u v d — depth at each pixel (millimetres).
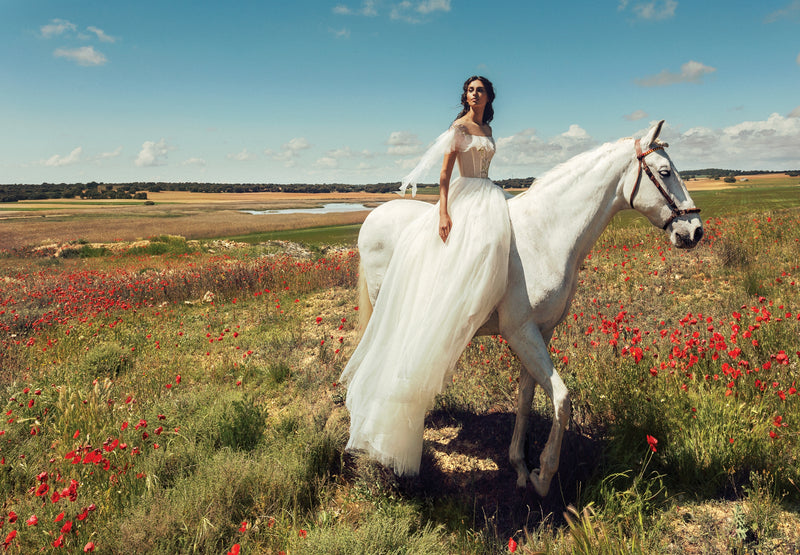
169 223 59375
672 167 2992
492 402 4406
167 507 2852
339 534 2635
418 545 2602
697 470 2934
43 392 4715
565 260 3057
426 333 2936
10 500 3262
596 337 5387
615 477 3010
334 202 142375
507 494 3236
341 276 10969
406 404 2967
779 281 6121
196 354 6555
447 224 3096
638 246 11172
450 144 3146
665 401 3496
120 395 5000
